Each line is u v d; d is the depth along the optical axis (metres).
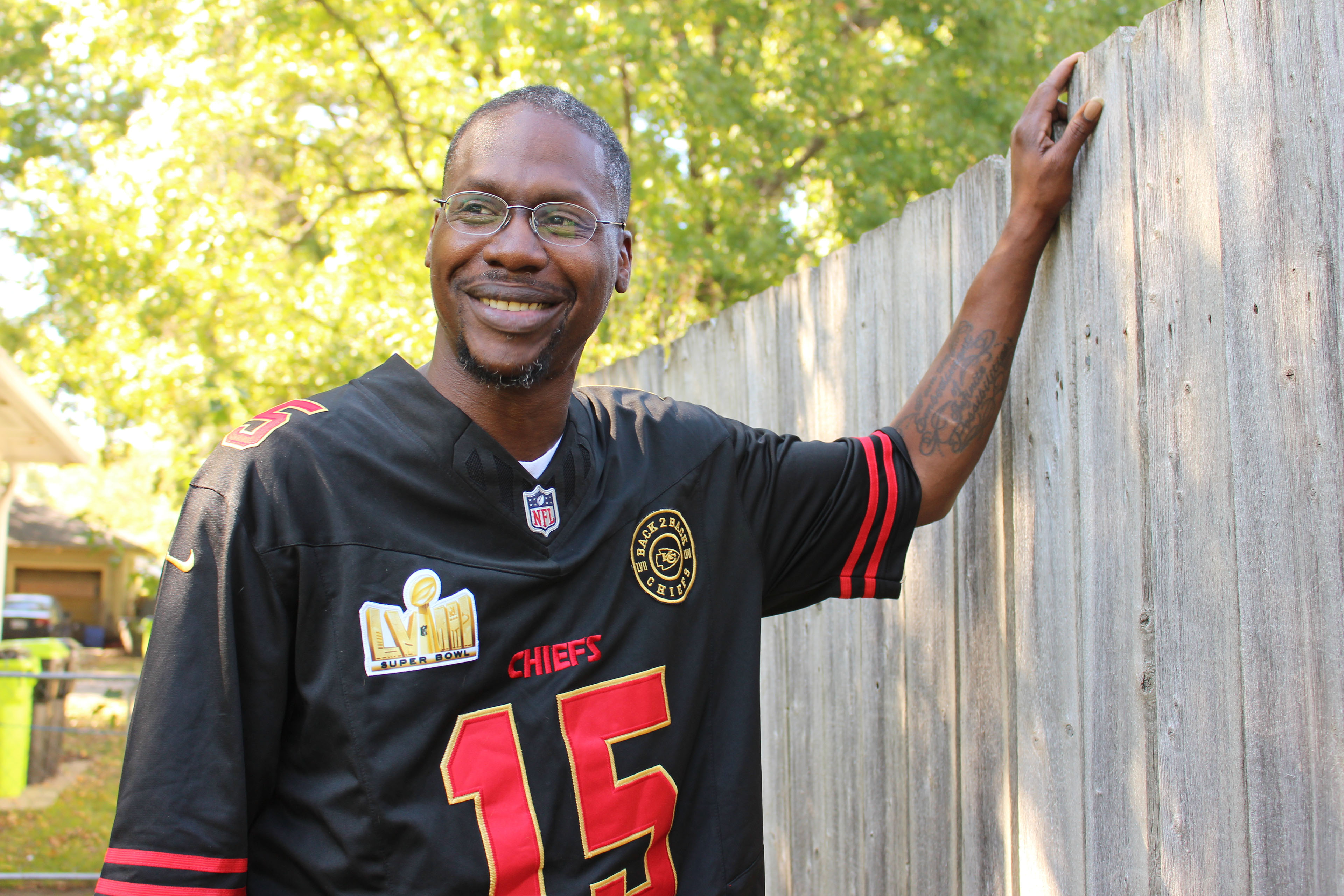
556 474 1.59
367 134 12.18
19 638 19.75
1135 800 1.67
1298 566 1.36
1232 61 1.47
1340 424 1.30
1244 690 1.45
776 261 10.65
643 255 9.94
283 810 1.48
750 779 1.69
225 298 10.70
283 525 1.44
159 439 12.70
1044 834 1.91
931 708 2.31
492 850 1.42
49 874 5.82
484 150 1.58
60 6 10.93
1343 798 1.29
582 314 1.58
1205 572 1.52
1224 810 1.48
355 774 1.42
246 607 1.42
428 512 1.51
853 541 1.88
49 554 25.58
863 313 2.59
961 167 11.02
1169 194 1.59
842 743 2.71
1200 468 1.53
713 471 1.76
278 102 11.02
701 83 9.70
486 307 1.55
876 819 2.54
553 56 9.27
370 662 1.44
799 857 2.97
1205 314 1.52
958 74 11.00
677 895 1.60
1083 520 1.81
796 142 10.61
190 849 1.34
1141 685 1.66
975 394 1.90
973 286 1.94
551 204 1.55
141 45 10.63
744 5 10.41
